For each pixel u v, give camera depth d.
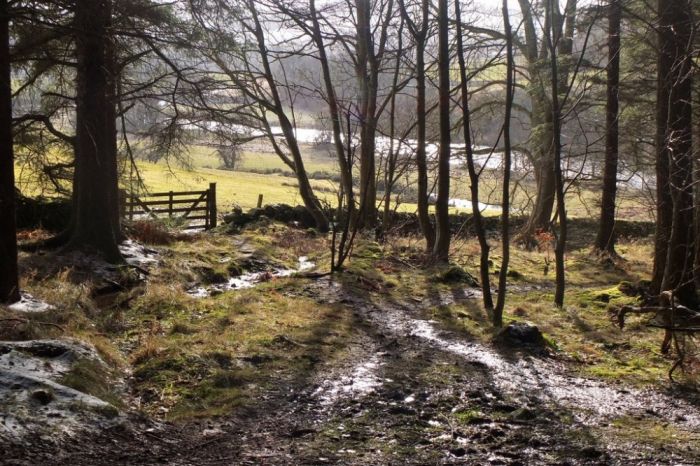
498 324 12.15
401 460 6.21
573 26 19.34
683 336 11.72
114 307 11.73
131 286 13.46
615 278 18.41
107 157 14.99
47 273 13.25
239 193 38.81
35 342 8.12
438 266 17.61
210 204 25.05
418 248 19.72
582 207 35.19
